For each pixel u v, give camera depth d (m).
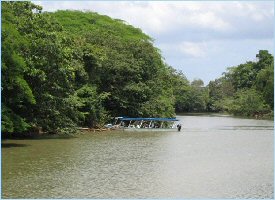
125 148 38.75
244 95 127.12
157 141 45.28
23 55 41.81
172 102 83.19
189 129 65.06
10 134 46.62
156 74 75.25
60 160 31.05
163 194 21.33
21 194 20.80
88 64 60.81
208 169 28.20
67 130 49.38
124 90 66.25
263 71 124.38
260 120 99.69
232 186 23.27
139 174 26.19
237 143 44.09
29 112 45.31
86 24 87.81
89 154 34.44
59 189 21.91
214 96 163.62
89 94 58.53
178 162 30.91
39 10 46.22
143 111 68.06
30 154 33.78
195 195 21.28
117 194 21.16
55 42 43.94
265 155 34.84
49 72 45.25
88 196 20.66
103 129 58.88
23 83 38.88
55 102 46.88
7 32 36.94
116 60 65.62
